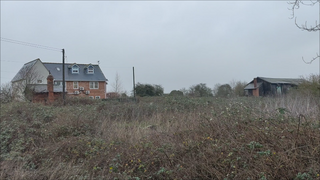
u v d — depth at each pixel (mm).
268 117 5465
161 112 10625
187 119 7824
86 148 6375
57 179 5301
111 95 30234
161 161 4910
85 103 18031
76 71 36469
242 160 4090
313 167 3568
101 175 5090
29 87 22688
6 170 5859
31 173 5617
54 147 6688
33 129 8156
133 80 31875
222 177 4023
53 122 8945
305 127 4344
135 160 5113
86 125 8352
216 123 5715
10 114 10430
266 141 4418
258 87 29469
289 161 3734
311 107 6527
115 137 7152
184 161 4664
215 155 4402
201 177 4262
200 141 5109
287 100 8336
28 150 7094
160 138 5996
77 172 5367
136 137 6902
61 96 19938
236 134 5012
